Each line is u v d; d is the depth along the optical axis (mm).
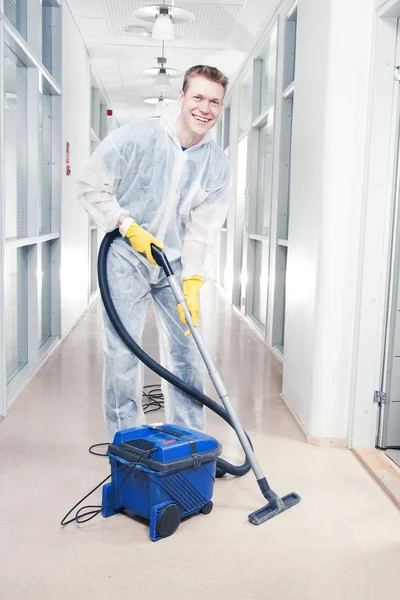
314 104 2857
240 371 4246
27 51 3459
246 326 6051
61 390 3641
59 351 4660
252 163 6277
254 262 6383
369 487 2395
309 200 2943
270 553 1904
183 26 5645
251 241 6348
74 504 2188
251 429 3043
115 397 2482
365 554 1911
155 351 4641
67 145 5102
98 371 4094
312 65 2924
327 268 2719
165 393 2564
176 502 2020
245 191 6668
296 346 3209
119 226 2309
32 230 3941
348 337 2754
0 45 2883
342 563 1857
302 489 2363
